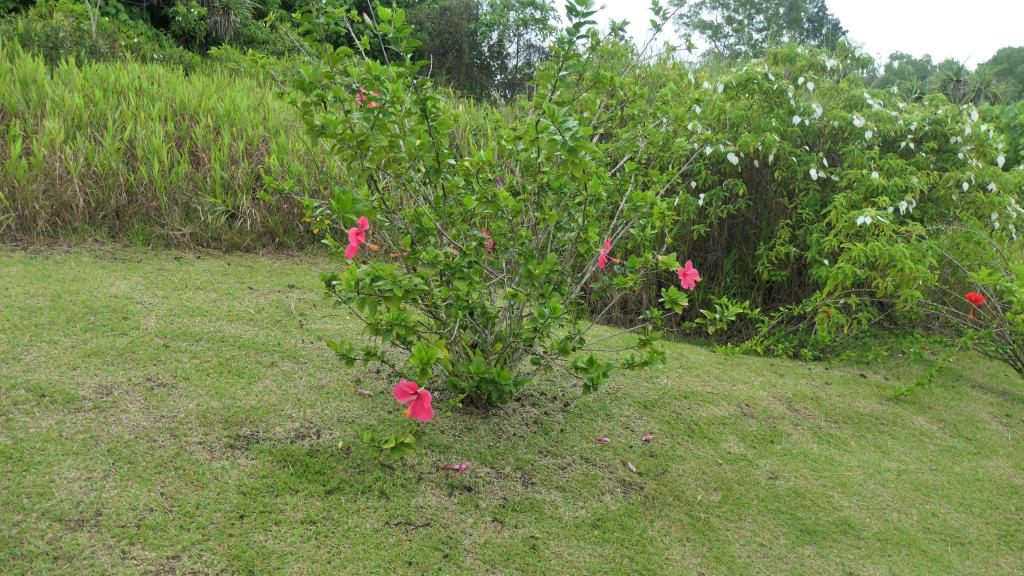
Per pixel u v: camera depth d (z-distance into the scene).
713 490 2.70
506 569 2.05
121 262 4.23
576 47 2.89
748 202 5.02
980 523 2.77
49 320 3.14
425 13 13.66
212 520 2.02
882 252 4.38
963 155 5.12
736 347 4.77
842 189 5.02
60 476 2.07
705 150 4.13
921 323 5.58
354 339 3.54
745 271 5.30
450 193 2.74
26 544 1.79
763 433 3.29
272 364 3.09
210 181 5.05
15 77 5.33
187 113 5.58
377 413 2.81
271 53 11.05
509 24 13.04
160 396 2.64
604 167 3.04
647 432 3.09
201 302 3.73
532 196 2.75
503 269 2.81
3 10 9.52
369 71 2.38
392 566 1.98
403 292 2.32
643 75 4.91
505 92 13.70
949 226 4.95
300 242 5.26
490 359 2.79
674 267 2.77
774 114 4.96
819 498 2.77
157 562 1.82
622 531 2.34
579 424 3.06
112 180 4.64
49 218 4.41
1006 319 4.30
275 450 2.42
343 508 2.19
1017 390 4.61
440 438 2.71
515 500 2.41
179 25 10.89
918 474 3.12
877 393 4.12
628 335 4.63
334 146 2.56
